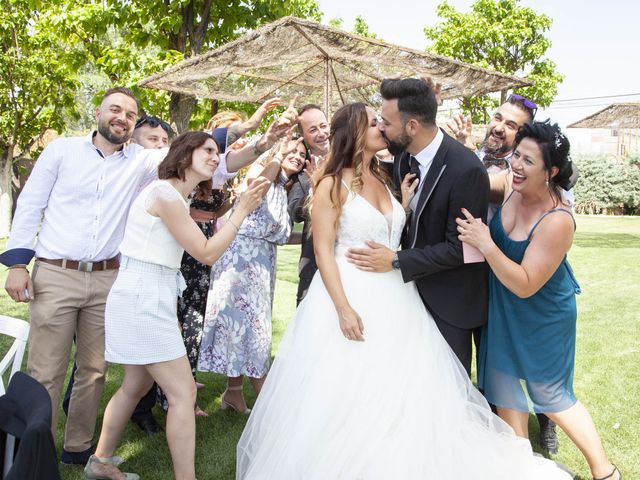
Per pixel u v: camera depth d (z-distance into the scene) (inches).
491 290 107.4
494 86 207.2
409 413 95.7
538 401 103.2
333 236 102.8
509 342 104.7
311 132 138.7
